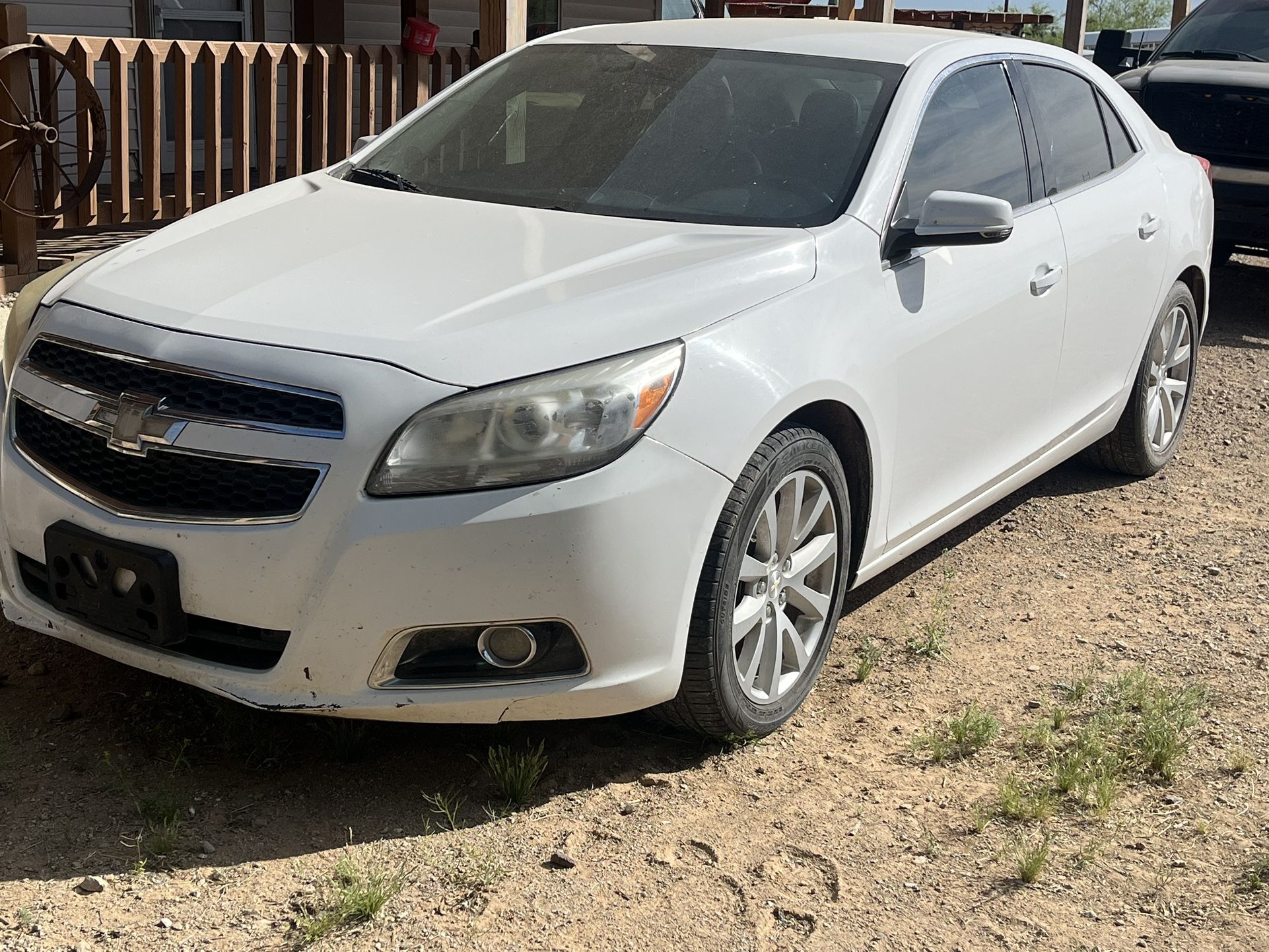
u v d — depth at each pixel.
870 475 3.80
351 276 3.34
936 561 4.98
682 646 3.22
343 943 2.67
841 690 3.93
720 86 4.33
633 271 3.38
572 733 3.55
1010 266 4.36
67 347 3.26
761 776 3.42
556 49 4.79
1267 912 2.91
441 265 3.42
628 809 3.23
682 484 3.10
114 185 7.38
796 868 3.03
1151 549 5.15
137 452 3.03
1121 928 2.85
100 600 3.11
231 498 2.98
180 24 10.85
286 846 3.00
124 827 3.01
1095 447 5.86
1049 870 3.04
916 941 2.79
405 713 3.05
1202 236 5.93
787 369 3.36
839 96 4.22
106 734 3.41
